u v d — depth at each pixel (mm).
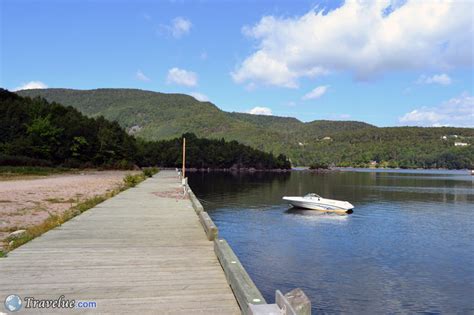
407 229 21844
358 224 23328
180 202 15914
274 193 43562
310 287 11617
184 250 7246
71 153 68625
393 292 11344
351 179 80000
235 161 122625
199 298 4660
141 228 9672
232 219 24688
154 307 4363
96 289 4965
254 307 3283
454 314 9891
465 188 54844
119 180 37406
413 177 91375
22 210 15016
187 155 109250
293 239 18562
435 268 13852
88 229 9484
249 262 14188
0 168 47844
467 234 20406
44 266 6043
